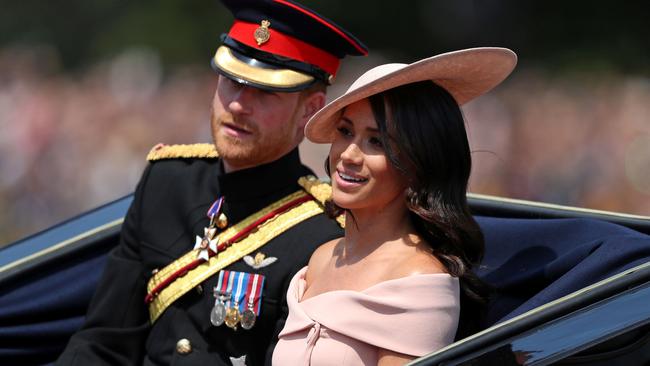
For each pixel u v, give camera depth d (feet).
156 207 37.83
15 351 38.14
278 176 36.09
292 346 29.81
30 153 145.89
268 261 35.09
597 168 114.93
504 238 33.83
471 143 120.37
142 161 147.95
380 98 28.91
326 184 36.42
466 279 29.86
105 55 226.58
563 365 27.07
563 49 219.00
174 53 223.10
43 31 234.79
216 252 35.86
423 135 28.68
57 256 38.52
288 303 31.19
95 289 38.78
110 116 150.41
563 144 118.32
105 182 145.69
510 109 123.44
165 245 37.06
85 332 37.01
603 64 209.67
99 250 39.29
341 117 29.66
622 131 116.67
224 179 36.29
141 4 231.30
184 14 226.38
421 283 28.22
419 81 29.14
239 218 36.14
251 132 35.17
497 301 31.86
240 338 34.96
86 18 234.79
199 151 38.22
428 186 28.86
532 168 118.42
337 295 29.07
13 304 38.11
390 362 28.14
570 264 30.81
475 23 226.99
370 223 29.91
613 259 29.63
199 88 153.28
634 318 26.45
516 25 224.12
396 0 227.81
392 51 229.86
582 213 34.96
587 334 26.14
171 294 36.09
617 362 28.04
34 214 144.15
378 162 28.99
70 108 151.43
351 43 35.65
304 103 35.88
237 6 35.83
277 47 35.19
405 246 29.43
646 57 211.20
